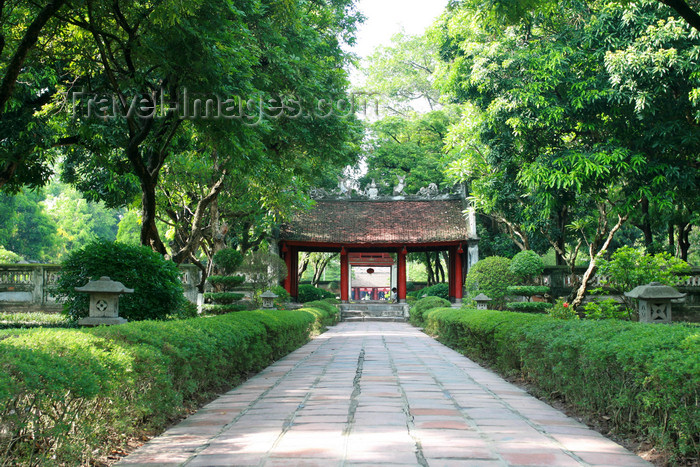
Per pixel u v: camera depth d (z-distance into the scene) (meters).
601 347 4.67
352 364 9.20
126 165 13.20
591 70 14.22
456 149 19.91
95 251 7.68
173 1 7.03
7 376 2.83
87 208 50.94
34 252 39.12
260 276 19.12
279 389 6.64
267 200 17.77
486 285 17.00
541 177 14.05
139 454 3.83
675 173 13.43
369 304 26.30
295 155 13.80
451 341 12.30
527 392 6.45
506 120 15.00
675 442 3.73
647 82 12.87
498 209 19.20
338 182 29.62
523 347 6.77
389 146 29.12
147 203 9.46
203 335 6.08
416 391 6.40
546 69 14.16
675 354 3.73
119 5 8.03
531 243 22.14
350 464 3.45
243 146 9.45
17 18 8.37
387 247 26.47
